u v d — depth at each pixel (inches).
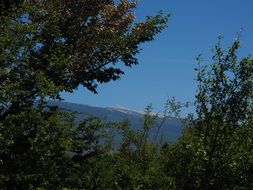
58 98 503.8
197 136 554.9
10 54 473.4
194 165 556.7
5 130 447.2
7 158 463.2
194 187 561.3
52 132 474.6
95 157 563.2
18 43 477.4
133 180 582.9
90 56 706.8
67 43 697.0
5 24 483.8
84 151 564.1
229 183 540.1
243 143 542.0
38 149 467.5
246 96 541.0
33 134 472.1
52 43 601.0
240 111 538.9
